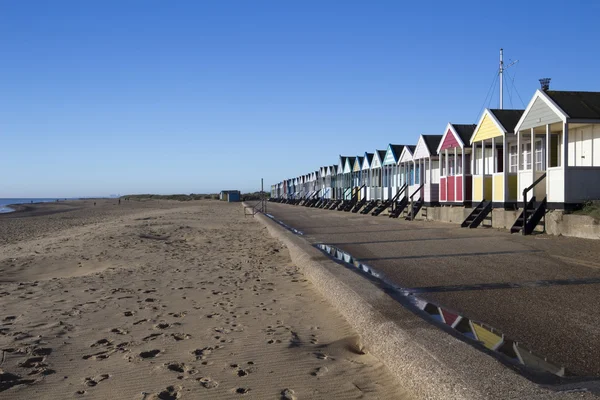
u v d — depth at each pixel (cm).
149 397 400
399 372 424
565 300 670
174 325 636
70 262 1288
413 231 1820
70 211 6188
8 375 455
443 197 2305
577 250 1100
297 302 767
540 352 465
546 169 1544
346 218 2952
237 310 719
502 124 1780
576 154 1611
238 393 405
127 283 958
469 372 373
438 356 413
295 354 506
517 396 327
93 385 430
